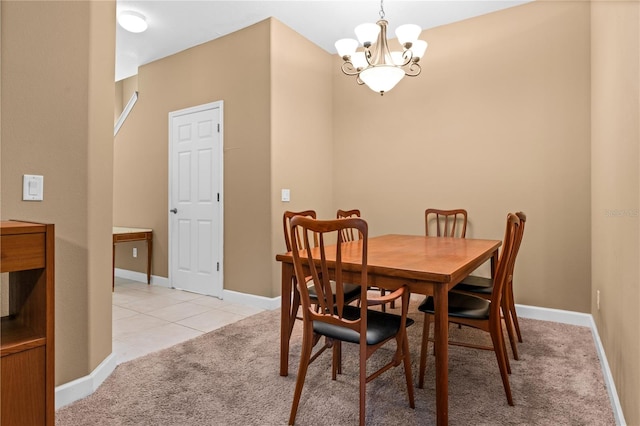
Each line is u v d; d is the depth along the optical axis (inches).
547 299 118.2
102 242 77.8
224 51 141.6
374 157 152.1
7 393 43.7
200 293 150.9
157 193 165.8
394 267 64.6
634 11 54.4
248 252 135.8
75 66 70.7
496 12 126.0
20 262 44.3
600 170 90.8
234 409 67.1
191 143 152.7
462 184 133.1
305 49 145.9
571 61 114.2
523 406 68.1
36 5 65.4
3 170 61.2
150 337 103.1
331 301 62.2
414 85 142.3
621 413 61.1
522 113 122.0
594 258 104.0
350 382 77.3
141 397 71.0
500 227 126.0
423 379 75.2
